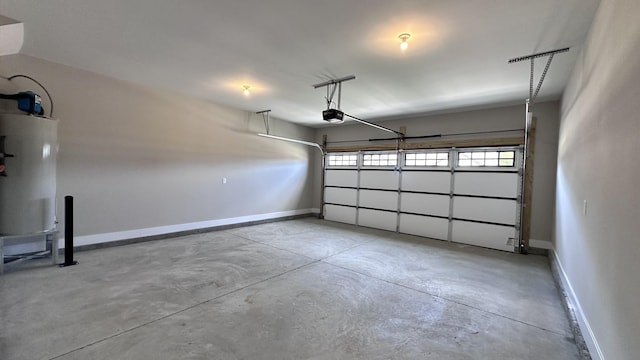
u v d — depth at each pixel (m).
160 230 5.19
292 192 7.86
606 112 1.95
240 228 6.50
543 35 2.73
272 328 2.40
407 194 6.57
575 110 3.16
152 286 3.17
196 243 5.05
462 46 3.03
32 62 3.76
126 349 2.06
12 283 3.12
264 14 2.55
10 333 2.20
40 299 2.77
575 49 2.95
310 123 7.90
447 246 5.48
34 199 3.41
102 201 4.46
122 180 4.68
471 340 2.33
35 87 3.79
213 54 3.46
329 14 2.50
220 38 3.04
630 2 1.57
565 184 3.63
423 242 5.76
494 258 4.73
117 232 4.64
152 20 2.73
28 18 2.74
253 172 6.81
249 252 4.61
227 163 6.25
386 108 5.73
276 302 2.88
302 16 2.55
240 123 6.46
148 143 4.97
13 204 3.30
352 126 7.64
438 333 2.42
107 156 4.50
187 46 3.28
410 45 3.04
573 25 2.53
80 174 4.23
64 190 4.08
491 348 2.22
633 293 1.39
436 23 2.60
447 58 3.34
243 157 6.57
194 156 5.65
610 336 1.70
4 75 3.56
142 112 4.87
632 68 1.50
